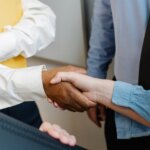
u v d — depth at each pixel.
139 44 0.73
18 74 0.68
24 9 0.93
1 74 0.69
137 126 0.77
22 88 0.68
